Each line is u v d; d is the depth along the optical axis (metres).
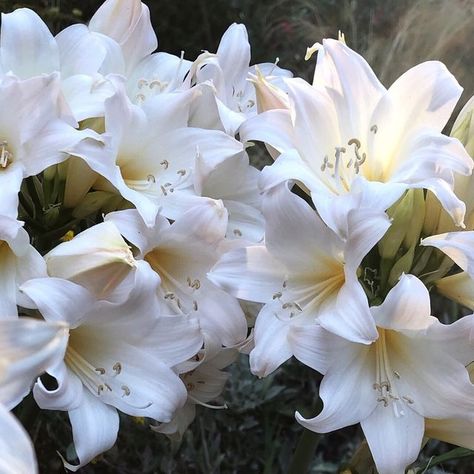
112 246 0.38
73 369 0.40
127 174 0.45
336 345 0.39
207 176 0.44
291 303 0.41
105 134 0.40
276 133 0.42
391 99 0.43
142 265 0.39
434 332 0.38
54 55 0.45
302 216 0.40
